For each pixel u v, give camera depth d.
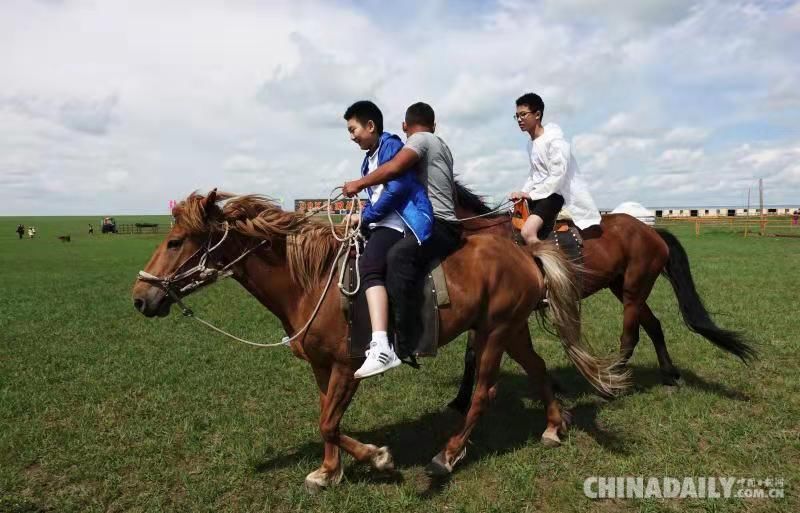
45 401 5.41
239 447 4.36
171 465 4.12
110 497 3.70
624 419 4.79
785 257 19.19
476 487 3.78
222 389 5.82
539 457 4.19
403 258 3.56
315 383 6.00
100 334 8.43
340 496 3.70
